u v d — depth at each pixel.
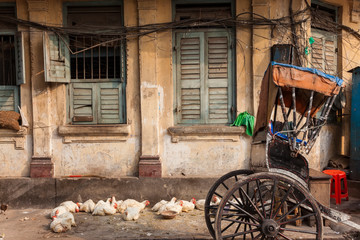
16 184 5.85
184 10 6.06
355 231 4.44
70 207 5.44
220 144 5.98
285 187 3.76
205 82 6.07
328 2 6.60
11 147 6.02
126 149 6.01
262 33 5.84
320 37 6.71
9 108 6.08
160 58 5.97
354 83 6.33
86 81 6.08
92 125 5.96
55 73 5.79
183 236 4.39
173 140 5.97
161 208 5.33
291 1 5.83
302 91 4.06
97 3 6.00
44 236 4.43
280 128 4.32
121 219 5.11
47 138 5.93
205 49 6.05
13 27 6.02
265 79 4.07
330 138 6.77
